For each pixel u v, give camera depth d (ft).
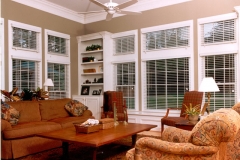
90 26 22.88
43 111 15.25
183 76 17.65
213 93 16.30
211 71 16.51
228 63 15.80
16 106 13.80
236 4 15.33
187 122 11.82
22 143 11.83
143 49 19.49
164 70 18.58
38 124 13.05
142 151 6.07
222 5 15.85
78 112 16.34
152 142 5.89
